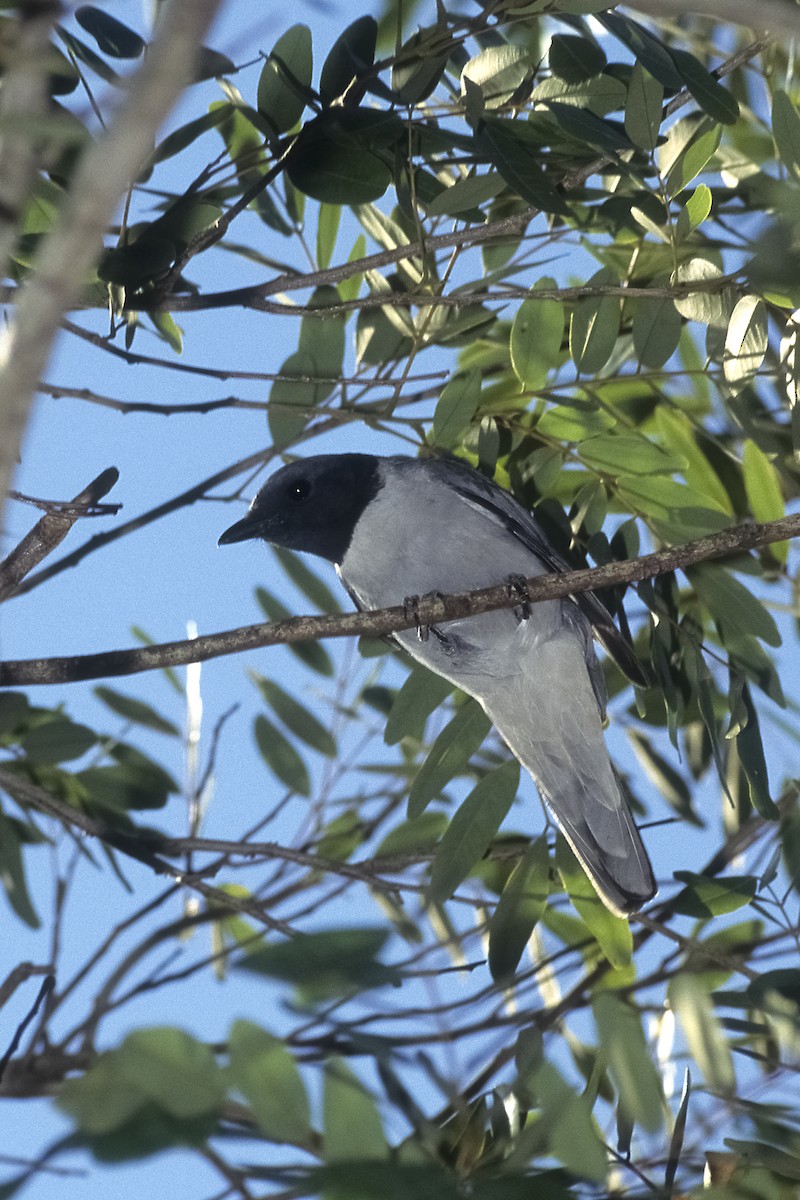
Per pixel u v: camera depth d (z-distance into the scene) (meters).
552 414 10.38
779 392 11.19
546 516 10.69
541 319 9.95
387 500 10.86
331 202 9.55
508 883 9.72
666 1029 7.78
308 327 10.81
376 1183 4.98
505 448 11.15
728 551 8.60
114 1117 4.98
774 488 10.53
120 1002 9.46
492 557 10.61
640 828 10.51
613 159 8.83
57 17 4.66
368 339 11.21
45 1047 9.35
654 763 11.67
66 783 11.16
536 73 9.56
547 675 10.52
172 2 3.64
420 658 10.45
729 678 9.71
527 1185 5.45
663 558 8.66
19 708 10.52
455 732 10.23
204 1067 5.12
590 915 10.09
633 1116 5.39
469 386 9.95
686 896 8.93
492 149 8.91
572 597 10.47
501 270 9.71
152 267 8.97
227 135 10.70
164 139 9.34
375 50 9.54
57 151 7.54
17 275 8.53
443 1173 5.29
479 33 9.36
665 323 9.67
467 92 8.84
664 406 11.32
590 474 11.03
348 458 11.10
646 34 8.52
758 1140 6.66
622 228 10.05
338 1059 5.27
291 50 9.19
